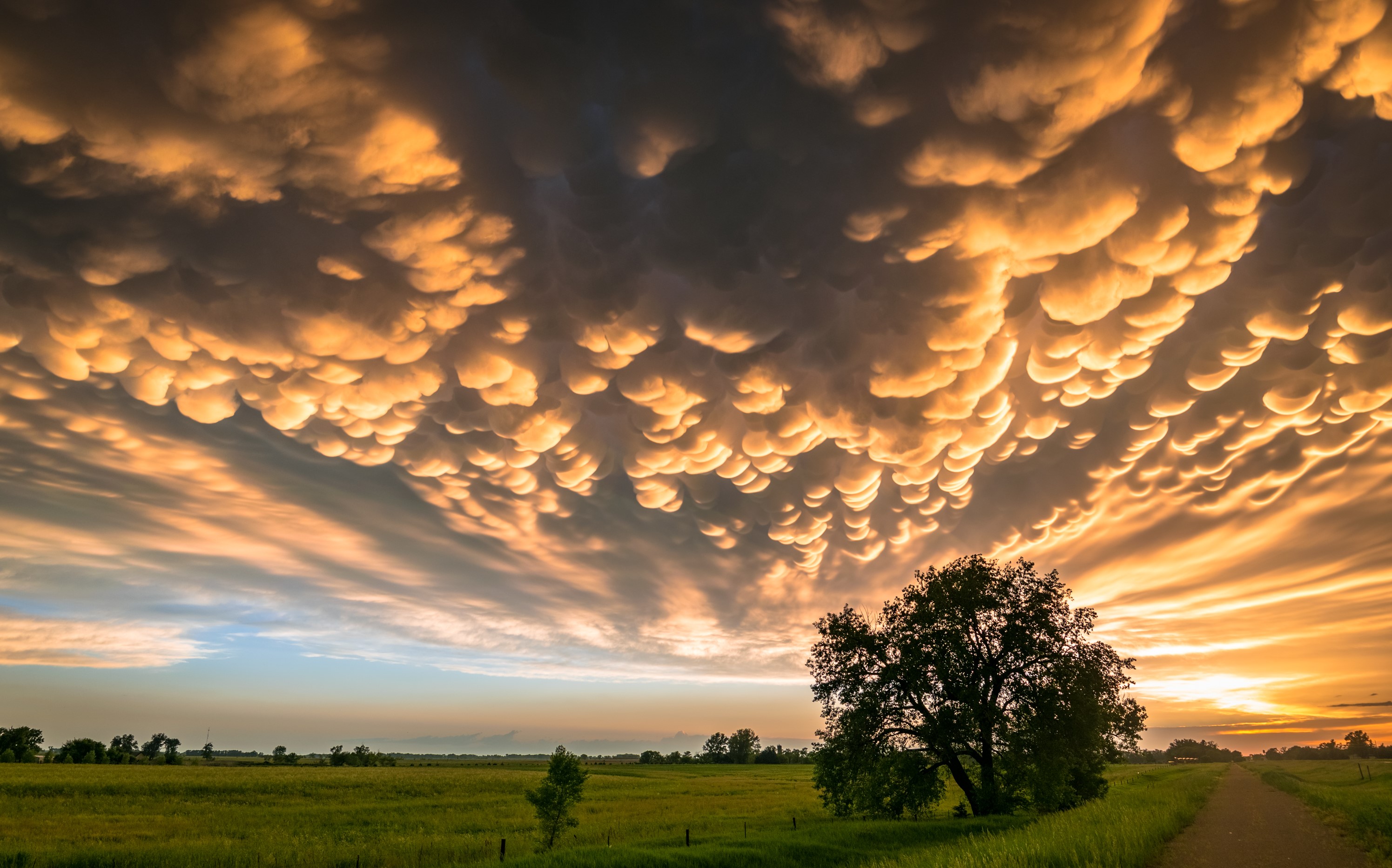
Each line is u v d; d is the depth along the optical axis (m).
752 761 183.38
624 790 71.31
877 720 32.06
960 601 32.34
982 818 28.30
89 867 25.20
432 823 39.34
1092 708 30.55
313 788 65.69
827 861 20.61
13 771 78.50
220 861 25.58
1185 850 19.25
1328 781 72.75
